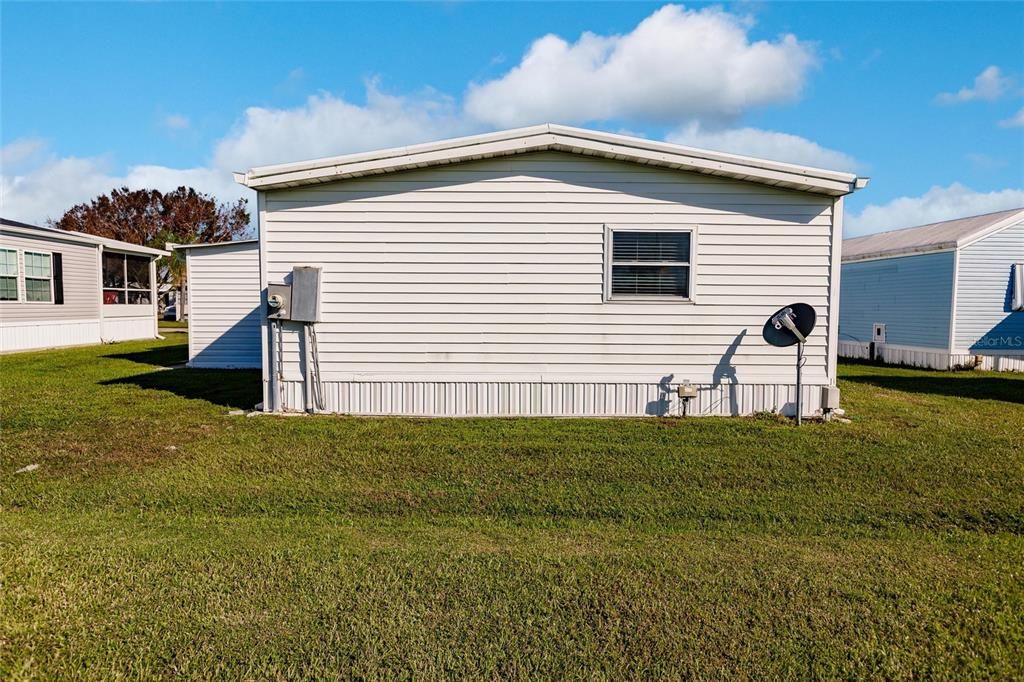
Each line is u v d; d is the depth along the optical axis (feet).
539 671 8.87
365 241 25.93
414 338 26.22
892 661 9.13
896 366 54.44
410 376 26.27
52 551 12.66
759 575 11.85
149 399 29.66
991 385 39.32
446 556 12.60
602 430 23.39
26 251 53.36
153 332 72.38
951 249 49.78
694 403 26.23
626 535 13.96
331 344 26.23
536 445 21.17
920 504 15.97
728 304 25.99
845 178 24.44
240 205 147.64
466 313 26.12
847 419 26.03
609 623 10.10
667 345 26.17
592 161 25.73
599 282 26.02
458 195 25.81
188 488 16.75
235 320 42.42
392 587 11.25
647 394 26.27
